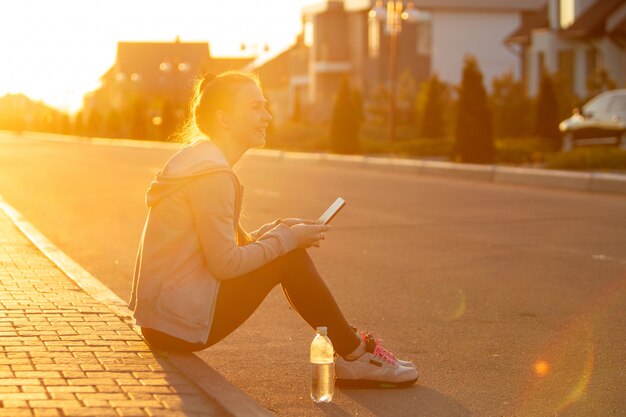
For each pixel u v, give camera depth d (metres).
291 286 5.70
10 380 5.15
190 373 5.34
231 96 5.66
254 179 24.11
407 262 11.21
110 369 5.41
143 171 27.67
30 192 20.58
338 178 24.45
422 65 67.00
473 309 8.56
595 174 20.36
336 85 71.50
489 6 64.69
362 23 68.81
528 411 5.53
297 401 5.66
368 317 8.24
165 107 61.19
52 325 6.55
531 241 12.84
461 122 27.91
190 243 5.54
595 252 11.85
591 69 45.03
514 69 65.19
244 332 7.55
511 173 22.73
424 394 5.85
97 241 13.09
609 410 5.55
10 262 9.62
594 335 7.51
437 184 22.36
